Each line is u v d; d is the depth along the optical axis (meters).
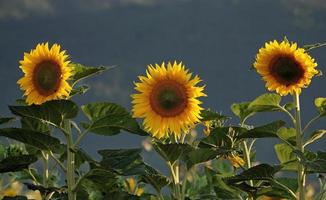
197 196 13.35
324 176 12.27
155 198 12.59
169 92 11.18
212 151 11.31
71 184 11.12
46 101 10.72
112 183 11.34
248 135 11.48
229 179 11.32
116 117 10.99
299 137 11.59
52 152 11.29
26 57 11.08
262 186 11.77
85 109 11.02
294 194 11.34
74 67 11.30
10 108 10.82
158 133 11.48
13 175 13.42
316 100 11.62
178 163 11.62
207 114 11.86
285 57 11.59
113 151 10.85
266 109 12.01
